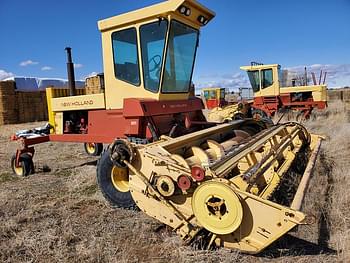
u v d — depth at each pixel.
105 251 3.03
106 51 5.34
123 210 4.16
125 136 4.85
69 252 3.06
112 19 5.12
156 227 3.53
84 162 7.48
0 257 2.99
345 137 8.86
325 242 3.06
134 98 4.80
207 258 2.76
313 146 5.52
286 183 4.35
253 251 2.57
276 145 4.20
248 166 3.61
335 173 5.27
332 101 23.89
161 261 2.84
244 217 2.57
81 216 3.99
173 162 2.94
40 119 18.58
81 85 22.22
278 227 2.42
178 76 5.23
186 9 4.72
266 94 15.13
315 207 3.80
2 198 4.76
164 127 4.92
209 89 21.55
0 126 16.19
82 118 6.51
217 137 4.70
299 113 14.70
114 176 4.29
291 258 2.78
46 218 3.94
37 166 7.08
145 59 4.90
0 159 8.16
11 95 17.08
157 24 4.73
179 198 2.96
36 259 2.95
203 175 2.69
